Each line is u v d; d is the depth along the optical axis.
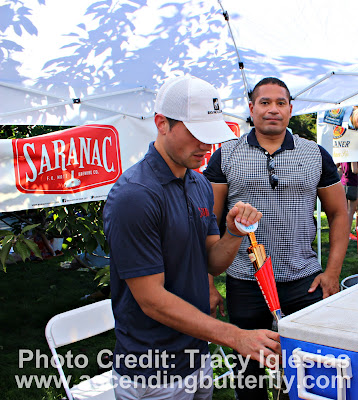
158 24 2.98
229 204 2.60
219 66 3.67
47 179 3.33
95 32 2.88
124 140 3.75
